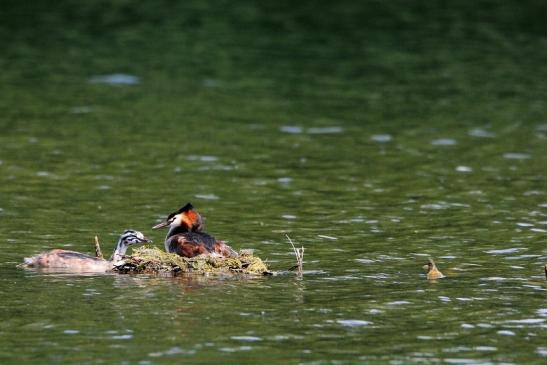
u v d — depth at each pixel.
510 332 15.09
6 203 22.50
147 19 47.50
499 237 20.55
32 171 25.30
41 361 13.76
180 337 14.66
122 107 32.94
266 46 42.94
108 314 15.55
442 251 19.55
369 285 17.27
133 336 14.66
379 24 47.09
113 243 19.88
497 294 16.83
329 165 26.69
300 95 35.25
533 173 25.97
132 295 16.45
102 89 35.41
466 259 19.02
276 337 14.74
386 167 26.55
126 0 51.09
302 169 26.25
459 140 29.50
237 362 13.82
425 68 39.50
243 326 15.13
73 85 35.81
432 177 25.58
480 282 17.52
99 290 16.70
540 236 20.62
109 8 49.47
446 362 13.98
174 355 14.01
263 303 16.17
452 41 44.09
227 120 31.59
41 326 15.02
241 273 17.86
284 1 51.38
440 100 34.72
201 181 24.86
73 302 16.08
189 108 33.06
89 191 23.70
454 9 50.25
